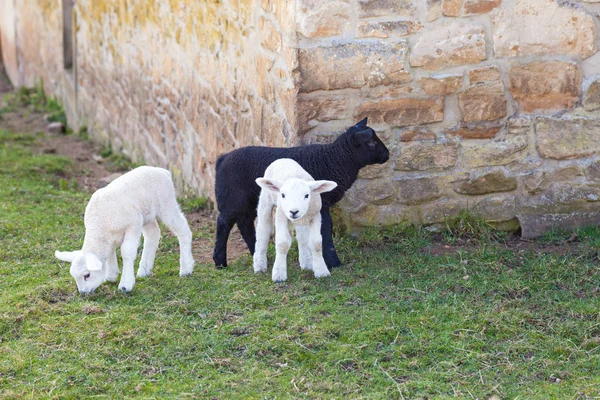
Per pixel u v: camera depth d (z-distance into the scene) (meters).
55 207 9.09
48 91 18.05
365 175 7.15
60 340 5.48
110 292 6.17
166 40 10.36
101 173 11.79
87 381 4.97
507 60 7.05
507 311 5.67
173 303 5.93
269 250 7.03
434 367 5.06
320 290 6.09
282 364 5.12
